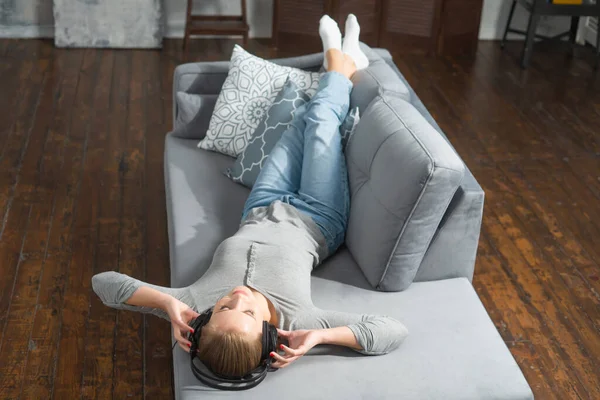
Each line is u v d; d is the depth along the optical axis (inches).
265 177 102.7
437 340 83.9
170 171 115.0
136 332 106.8
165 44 206.8
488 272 123.1
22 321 107.2
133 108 171.5
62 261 120.2
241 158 112.5
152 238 127.6
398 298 90.3
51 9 202.2
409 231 86.7
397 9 205.6
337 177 99.2
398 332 81.2
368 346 79.3
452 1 202.5
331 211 97.3
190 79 124.9
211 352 73.1
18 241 124.2
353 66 115.6
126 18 199.2
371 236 89.9
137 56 198.4
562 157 160.4
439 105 181.0
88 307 110.9
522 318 113.3
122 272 118.9
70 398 95.5
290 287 84.4
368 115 97.5
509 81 195.5
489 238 131.8
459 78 196.1
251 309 76.7
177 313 79.7
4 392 95.6
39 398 95.1
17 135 156.7
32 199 135.7
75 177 143.3
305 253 90.7
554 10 195.3
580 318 114.0
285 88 114.3
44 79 181.8
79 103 171.8
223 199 108.8
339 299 89.4
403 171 85.7
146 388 98.0
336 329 78.9
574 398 99.3
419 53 209.8
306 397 75.1
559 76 199.5
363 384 77.2
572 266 125.9
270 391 75.4
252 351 73.1
